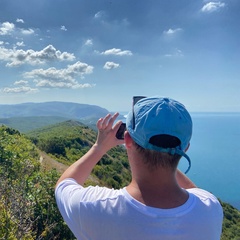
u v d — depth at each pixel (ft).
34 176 22.48
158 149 3.93
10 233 12.60
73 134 178.81
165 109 4.06
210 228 4.06
